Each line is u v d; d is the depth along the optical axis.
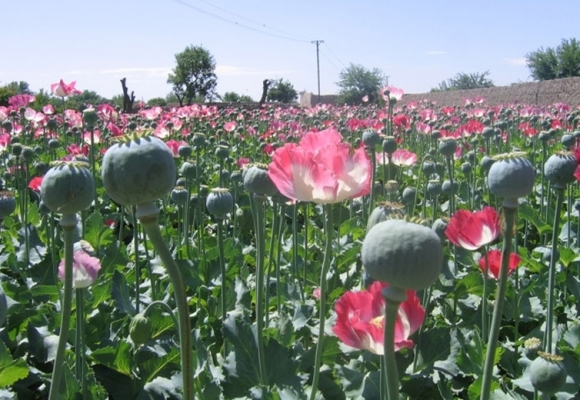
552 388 2.24
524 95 33.84
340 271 5.29
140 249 5.90
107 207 8.21
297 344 3.48
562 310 4.41
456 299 4.36
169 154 1.61
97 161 10.28
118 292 4.08
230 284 4.67
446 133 10.13
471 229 2.91
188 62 53.66
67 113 12.07
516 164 2.02
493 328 2.08
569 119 12.41
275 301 4.61
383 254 1.43
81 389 3.00
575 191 7.55
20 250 5.75
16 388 3.38
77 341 2.96
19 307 3.80
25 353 3.82
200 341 3.24
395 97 10.37
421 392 3.18
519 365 3.62
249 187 2.79
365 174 1.92
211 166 10.95
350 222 6.03
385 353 1.51
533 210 5.49
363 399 3.09
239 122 17.38
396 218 1.57
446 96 39.09
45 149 11.96
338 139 2.06
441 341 3.32
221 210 3.61
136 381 3.19
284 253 5.62
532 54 64.69
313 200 1.94
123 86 26.11
